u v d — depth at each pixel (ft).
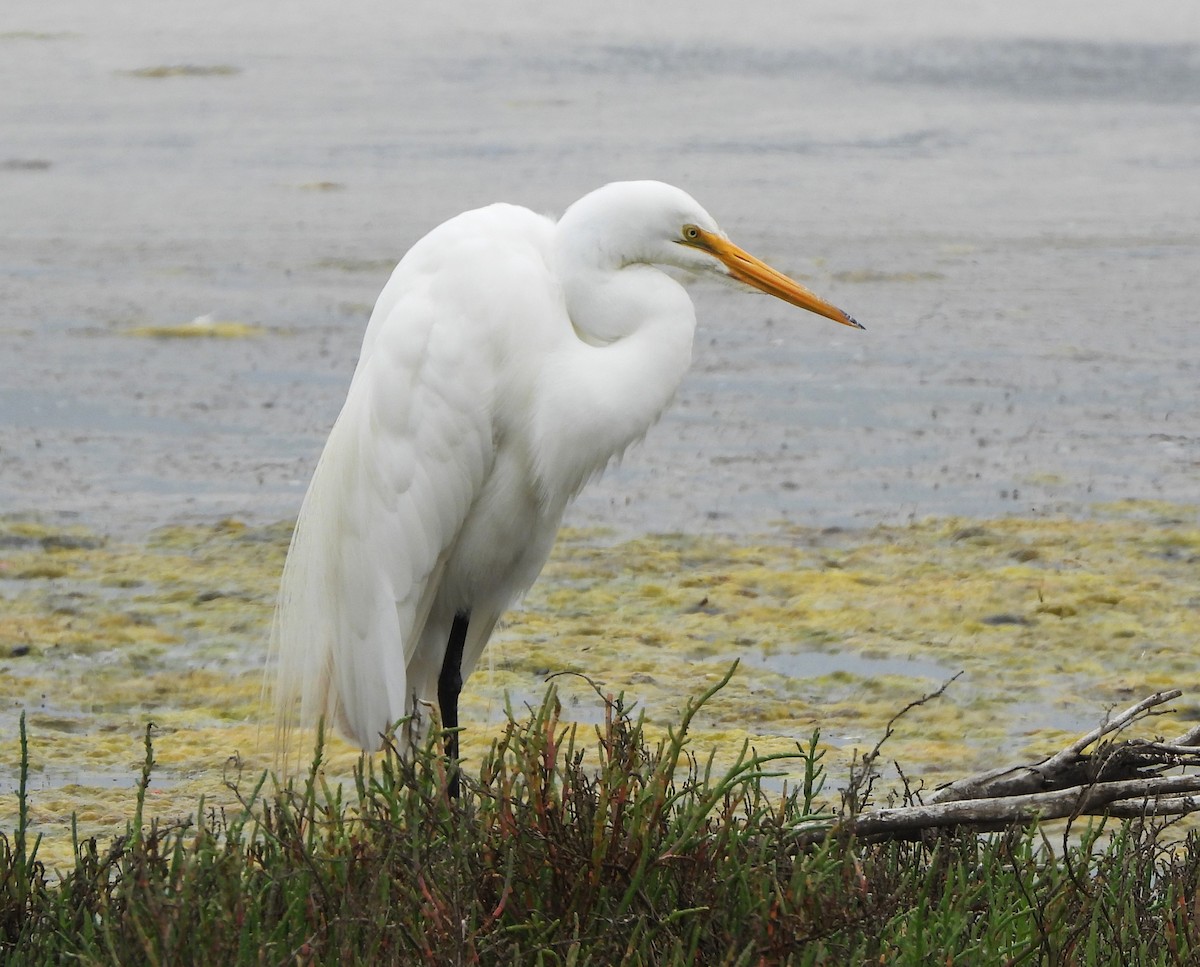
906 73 144.56
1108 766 23.32
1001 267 78.13
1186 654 35.60
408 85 138.82
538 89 136.36
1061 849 26.53
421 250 25.76
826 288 74.02
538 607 38.70
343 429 25.53
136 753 30.53
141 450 51.29
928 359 62.34
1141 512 45.85
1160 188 98.07
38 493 47.11
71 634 36.63
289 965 17.81
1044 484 48.37
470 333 25.18
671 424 54.39
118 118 123.34
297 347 63.77
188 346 63.87
